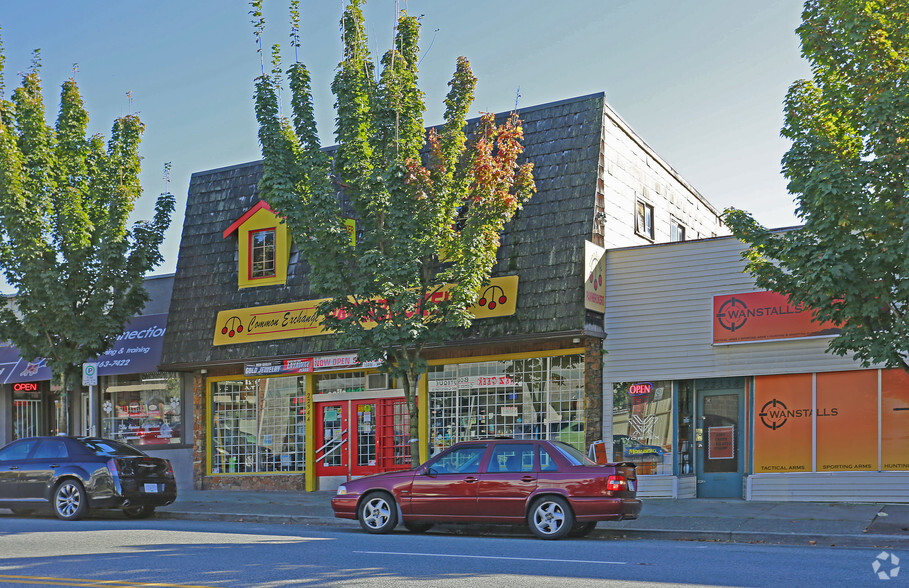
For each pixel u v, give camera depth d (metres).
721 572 9.70
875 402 16.41
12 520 16.38
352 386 21.45
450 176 17.28
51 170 20.61
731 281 17.64
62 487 16.42
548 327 18.30
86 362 21.06
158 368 23.14
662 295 18.30
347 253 17.31
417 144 17.58
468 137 20.72
